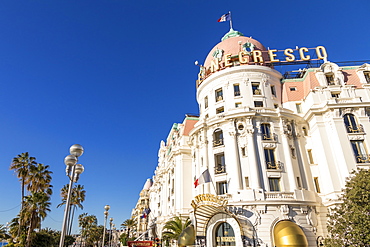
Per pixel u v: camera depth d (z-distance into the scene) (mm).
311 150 33656
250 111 32750
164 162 58312
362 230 21016
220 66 39594
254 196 28828
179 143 45594
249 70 36875
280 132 33281
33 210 42344
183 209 39312
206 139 35531
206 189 32625
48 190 50156
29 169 47500
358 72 34906
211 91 38594
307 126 35031
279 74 38406
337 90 33406
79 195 68938
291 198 28969
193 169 38062
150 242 35188
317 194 31016
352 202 23344
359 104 30922
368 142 29609
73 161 14984
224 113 34656
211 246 29531
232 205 28953
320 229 28812
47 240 46500
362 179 23031
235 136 32906
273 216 27984
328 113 32000
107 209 34812
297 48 40281
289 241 25094
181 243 29250
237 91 36688
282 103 37188
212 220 30641
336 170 29891
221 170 32750
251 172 30703
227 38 45188
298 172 31875
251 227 27625
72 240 80625
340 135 30141
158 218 52312
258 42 42781
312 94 33812
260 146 32031
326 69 35719
